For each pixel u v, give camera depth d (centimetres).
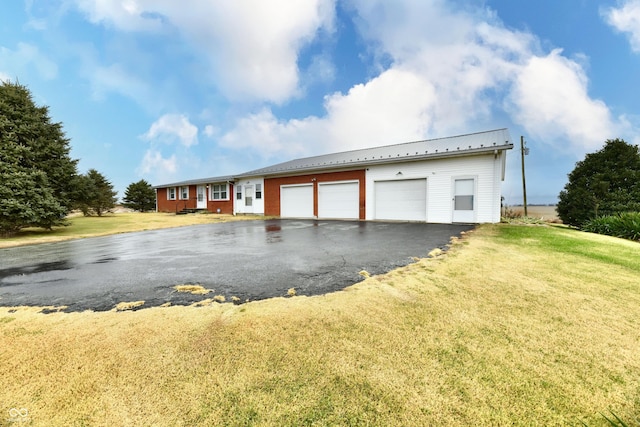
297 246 636
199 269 433
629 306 273
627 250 546
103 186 2200
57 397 159
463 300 287
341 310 264
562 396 153
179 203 2503
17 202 896
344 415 143
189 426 138
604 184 1432
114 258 538
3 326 243
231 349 202
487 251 529
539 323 237
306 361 187
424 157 1166
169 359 191
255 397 156
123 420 143
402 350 198
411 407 147
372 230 940
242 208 1975
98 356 196
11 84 1038
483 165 1089
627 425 134
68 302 302
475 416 141
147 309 277
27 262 513
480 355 191
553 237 696
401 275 377
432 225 1070
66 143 1162
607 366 179
